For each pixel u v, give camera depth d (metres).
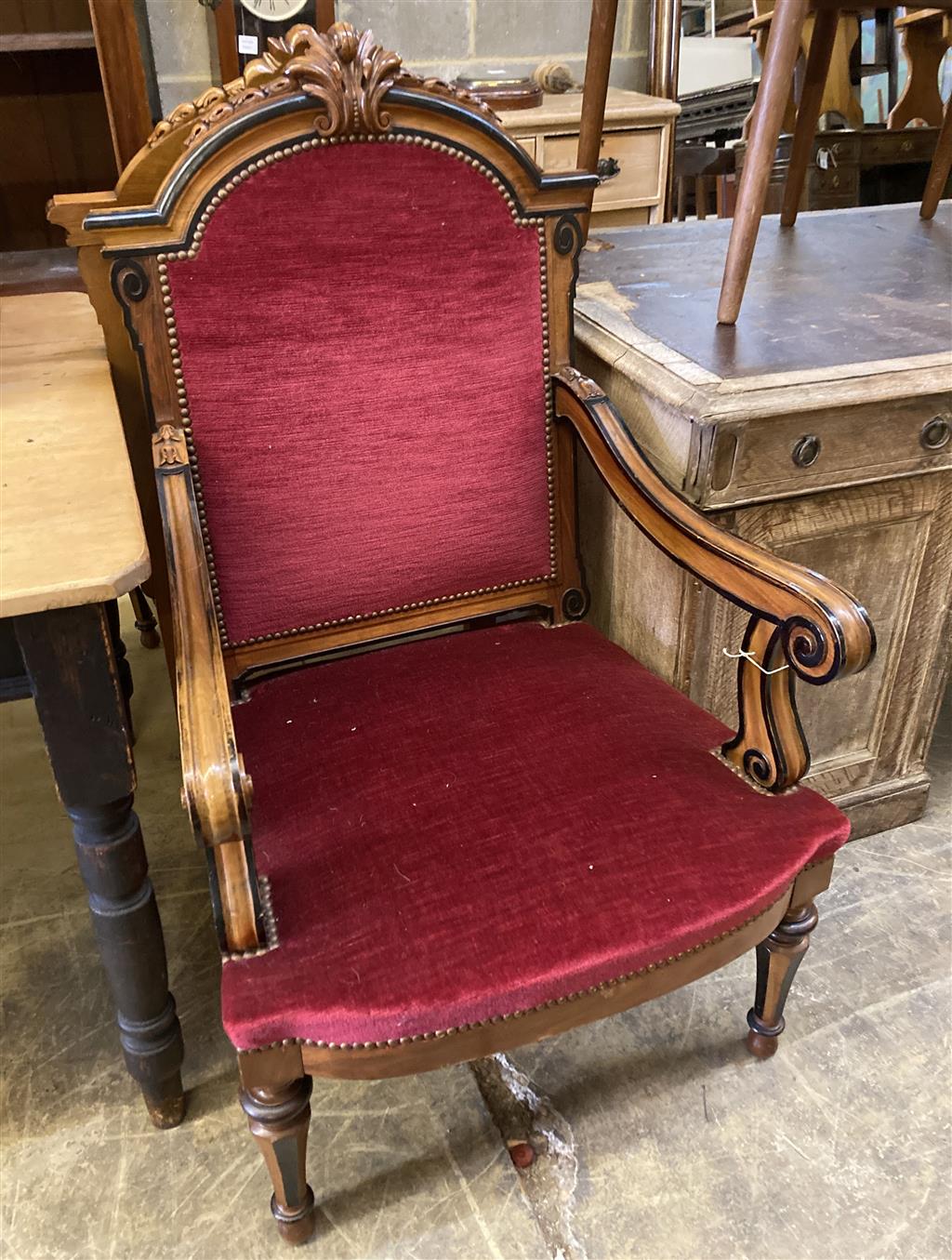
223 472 1.08
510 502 1.22
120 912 0.97
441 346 1.13
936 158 1.86
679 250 1.73
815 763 1.46
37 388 1.13
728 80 3.59
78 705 0.83
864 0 1.58
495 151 1.08
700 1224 1.04
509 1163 1.11
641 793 0.97
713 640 1.27
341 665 1.19
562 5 2.60
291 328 1.06
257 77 1.03
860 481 1.20
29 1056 1.23
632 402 1.25
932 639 1.42
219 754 0.75
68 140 2.16
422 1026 0.80
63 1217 1.05
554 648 1.22
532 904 0.86
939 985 1.31
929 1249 1.02
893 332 1.26
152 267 0.99
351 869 0.89
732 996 1.31
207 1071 1.21
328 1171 1.10
